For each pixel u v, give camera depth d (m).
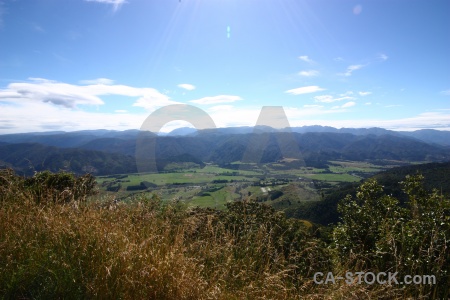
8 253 2.65
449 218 3.53
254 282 2.79
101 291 2.24
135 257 2.56
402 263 3.05
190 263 2.75
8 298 2.23
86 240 2.74
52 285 2.32
